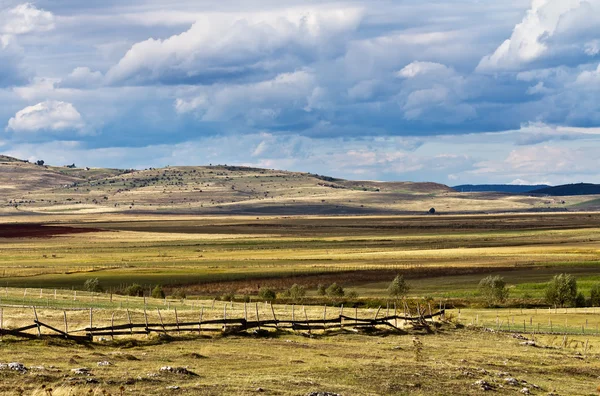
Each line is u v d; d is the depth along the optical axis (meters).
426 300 107.56
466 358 48.31
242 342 49.00
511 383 39.88
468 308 102.94
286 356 43.97
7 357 36.81
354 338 55.25
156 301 85.94
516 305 106.44
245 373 36.88
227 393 30.73
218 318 59.00
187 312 64.12
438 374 40.19
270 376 35.84
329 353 46.56
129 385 31.28
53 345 42.31
